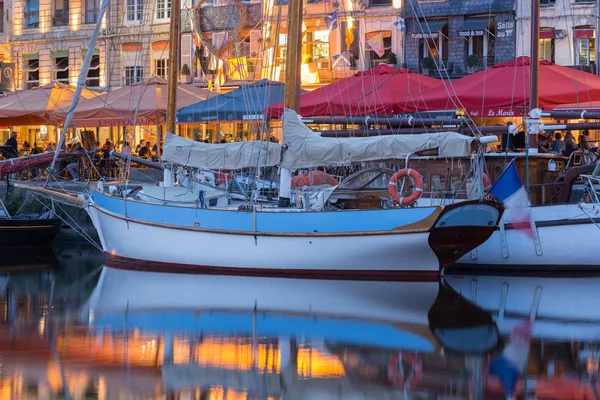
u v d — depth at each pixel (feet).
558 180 119.24
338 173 142.10
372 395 67.05
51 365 75.15
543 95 135.64
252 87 169.99
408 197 110.32
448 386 69.21
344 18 217.77
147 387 69.31
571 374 71.92
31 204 165.99
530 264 115.03
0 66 278.67
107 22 266.77
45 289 109.91
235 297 102.37
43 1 282.56
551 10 217.77
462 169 116.06
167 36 256.93
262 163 118.01
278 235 114.42
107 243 129.18
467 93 139.54
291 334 84.89
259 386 69.41
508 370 72.79
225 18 236.02
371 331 85.35
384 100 146.10
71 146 182.29
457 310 94.22
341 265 112.98
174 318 92.22
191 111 168.25
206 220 118.32
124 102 178.50
